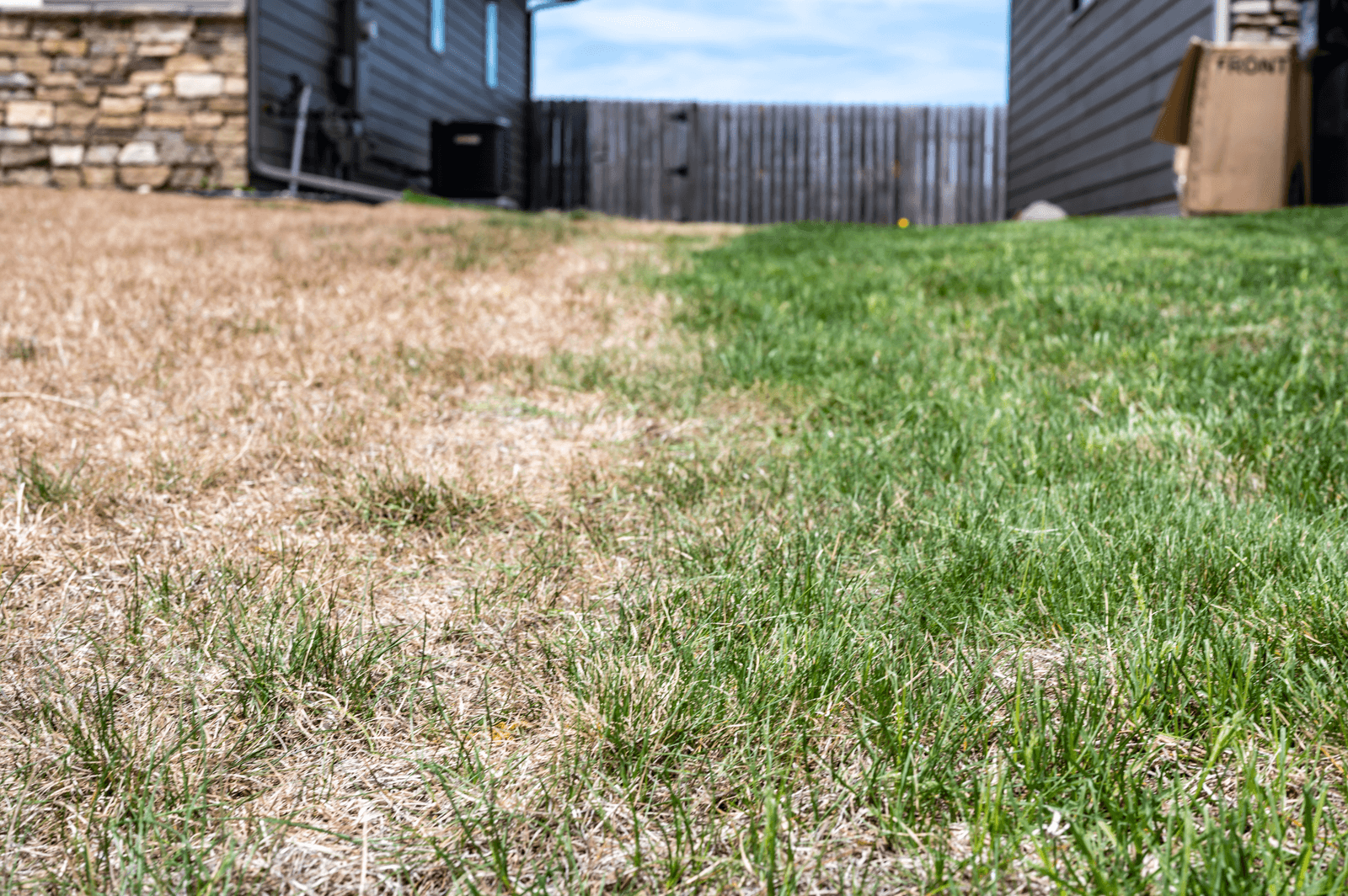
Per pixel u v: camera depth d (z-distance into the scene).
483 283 4.55
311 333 3.42
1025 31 16.05
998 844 0.96
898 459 2.18
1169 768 1.11
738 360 3.08
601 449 2.36
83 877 0.97
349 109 12.34
